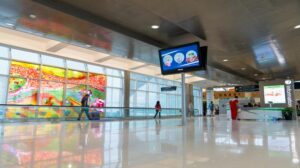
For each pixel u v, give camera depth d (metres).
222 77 16.25
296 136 4.37
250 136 4.36
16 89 12.38
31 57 13.15
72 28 6.71
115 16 6.36
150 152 2.68
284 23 6.21
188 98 24.52
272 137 4.21
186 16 5.87
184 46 7.39
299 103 22.56
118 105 17.73
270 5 5.20
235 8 5.38
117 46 8.52
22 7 5.40
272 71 14.37
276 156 2.46
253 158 2.36
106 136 4.35
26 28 6.82
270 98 16.72
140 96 19.84
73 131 5.40
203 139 3.91
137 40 7.75
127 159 2.30
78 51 14.75
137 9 5.88
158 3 5.27
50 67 13.98
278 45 8.38
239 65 12.54
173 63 7.62
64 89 14.53
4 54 12.02
